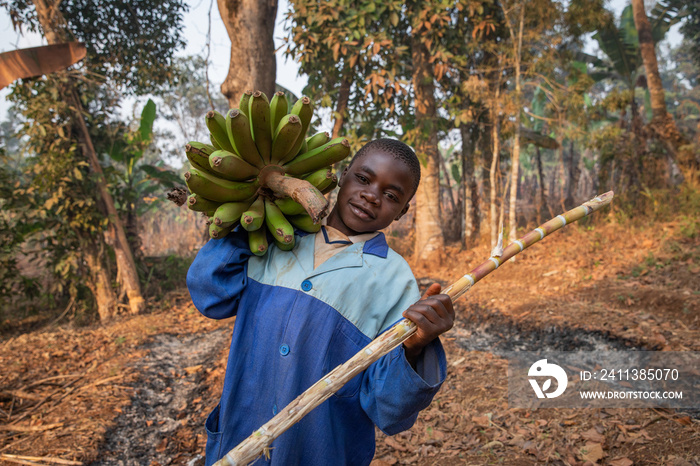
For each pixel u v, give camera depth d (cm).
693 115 2292
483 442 367
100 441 401
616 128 1183
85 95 925
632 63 1323
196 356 632
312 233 162
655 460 312
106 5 1047
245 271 157
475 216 1280
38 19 863
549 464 326
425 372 133
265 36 739
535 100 1572
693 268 687
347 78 1033
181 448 404
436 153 1063
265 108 142
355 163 159
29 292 918
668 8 1348
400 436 391
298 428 141
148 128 955
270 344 146
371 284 150
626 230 952
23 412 473
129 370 566
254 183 153
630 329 542
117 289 923
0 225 876
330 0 904
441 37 997
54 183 830
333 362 145
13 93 827
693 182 1087
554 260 873
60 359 637
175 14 1090
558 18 973
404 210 163
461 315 708
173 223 2389
